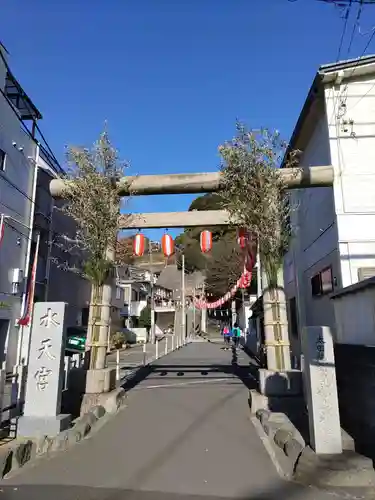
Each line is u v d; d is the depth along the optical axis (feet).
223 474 17.34
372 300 20.74
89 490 15.69
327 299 37.32
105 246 31.37
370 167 33.96
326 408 17.62
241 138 28.96
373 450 16.67
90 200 30.68
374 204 33.35
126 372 51.31
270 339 28.84
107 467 18.21
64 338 22.98
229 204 29.66
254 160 28.78
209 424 25.54
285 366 28.27
